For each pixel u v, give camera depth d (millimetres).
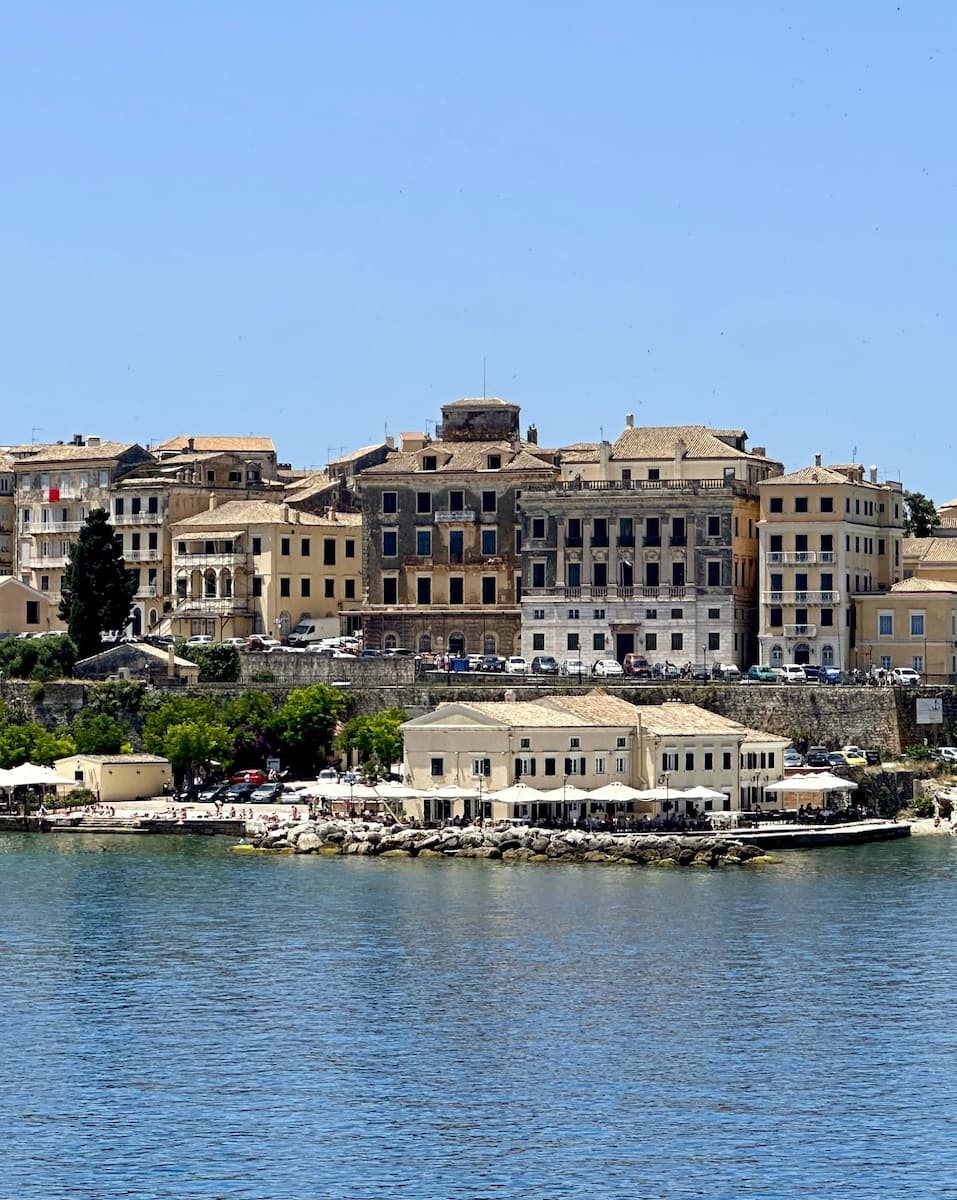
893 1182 197625
